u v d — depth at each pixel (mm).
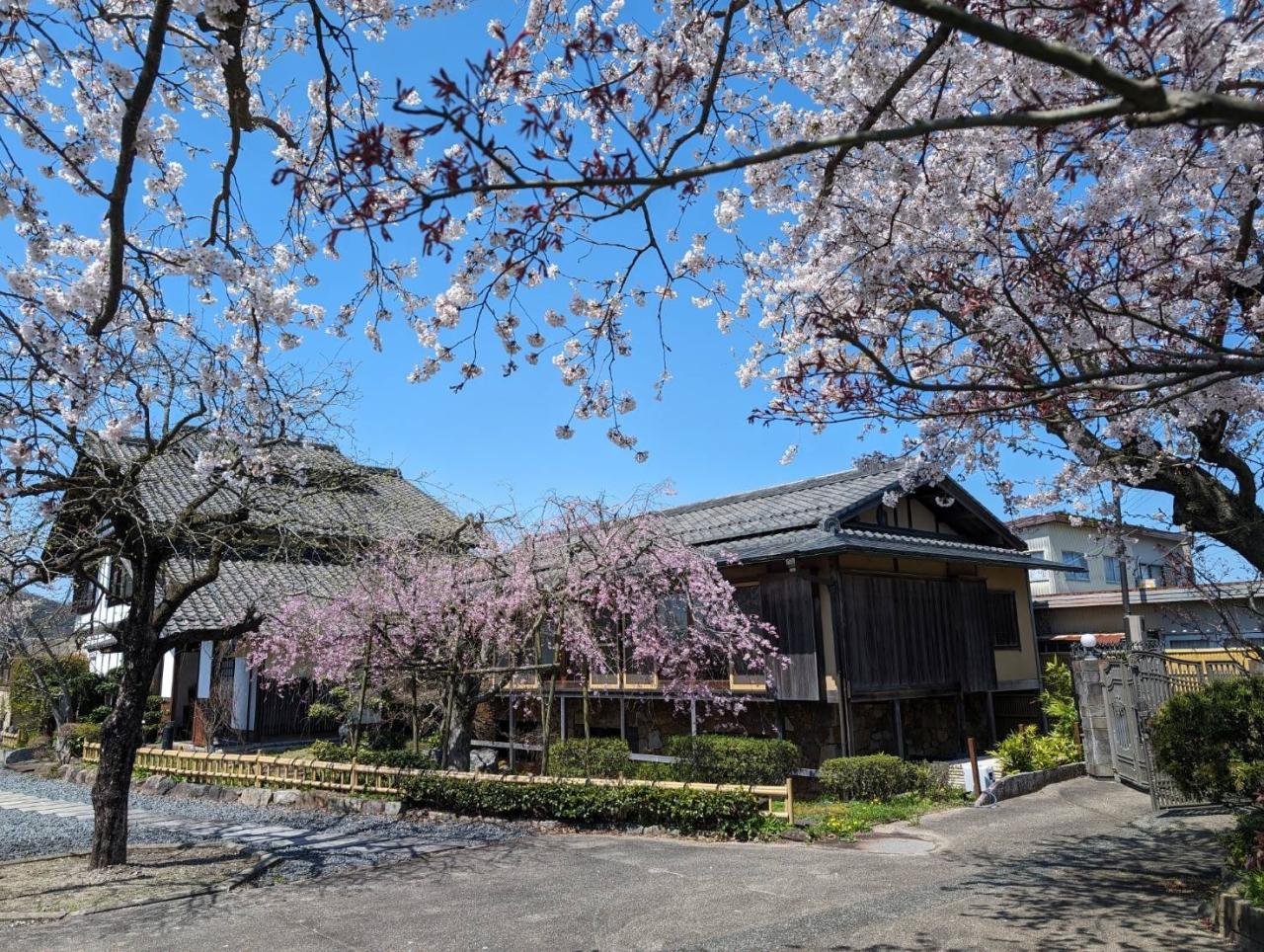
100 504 7523
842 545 10969
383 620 10641
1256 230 4996
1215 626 11062
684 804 8508
